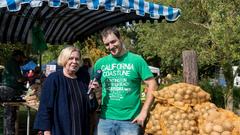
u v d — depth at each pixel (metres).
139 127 4.39
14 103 7.74
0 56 17.36
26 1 5.10
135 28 23.70
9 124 8.12
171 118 4.66
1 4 5.04
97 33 10.30
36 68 10.15
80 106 4.25
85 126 4.32
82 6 5.56
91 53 17.84
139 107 4.38
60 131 4.18
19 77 8.49
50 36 11.17
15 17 9.47
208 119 4.57
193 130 4.63
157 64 25.88
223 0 13.09
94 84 4.32
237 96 18.42
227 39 12.85
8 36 11.12
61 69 4.44
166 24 19.77
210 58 15.00
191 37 17.14
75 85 4.30
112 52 4.30
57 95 4.23
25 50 16.44
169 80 18.67
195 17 17.03
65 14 8.95
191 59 6.22
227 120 4.46
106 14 8.48
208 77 22.09
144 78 4.32
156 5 6.01
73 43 11.35
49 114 4.23
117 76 4.32
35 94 7.56
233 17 13.02
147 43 22.56
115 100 4.32
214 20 13.17
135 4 5.78
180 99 4.75
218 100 16.97
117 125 4.30
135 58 4.32
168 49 18.45
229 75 16.28
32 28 8.93
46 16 8.98
